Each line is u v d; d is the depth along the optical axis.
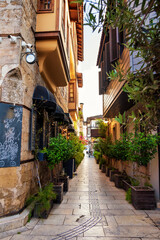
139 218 4.72
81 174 12.98
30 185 5.18
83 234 3.84
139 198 5.41
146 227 4.19
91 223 4.40
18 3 4.82
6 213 4.14
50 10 6.08
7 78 4.55
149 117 2.15
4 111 4.40
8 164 4.26
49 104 5.79
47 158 5.72
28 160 5.02
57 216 4.83
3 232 3.80
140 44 2.19
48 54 6.20
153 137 5.76
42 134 6.35
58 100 10.62
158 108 2.12
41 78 6.73
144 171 7.37
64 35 7.30
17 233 3.82
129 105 9.05
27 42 5.23
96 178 11.22
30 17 5.48
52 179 8.06
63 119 8.05
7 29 4.71
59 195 6.02
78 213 5.07
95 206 5.70
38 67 6.23
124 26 2.14
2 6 4.81
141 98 2.10
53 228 4.10
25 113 4.92
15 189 4.28
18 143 4.45
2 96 4.41
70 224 4.33
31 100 5.42
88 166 18.91
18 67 4.54
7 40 4.65
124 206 5.71
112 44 8.17
